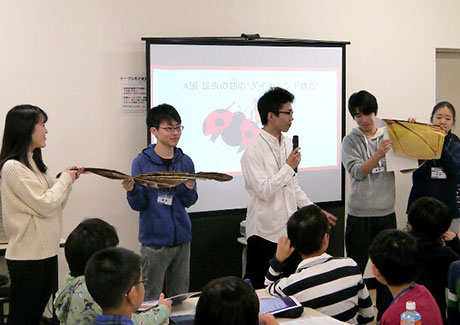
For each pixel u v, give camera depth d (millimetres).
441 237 2873
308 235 2309
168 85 4016
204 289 1514
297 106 4410
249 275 3309
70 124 3926
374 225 4043
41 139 2959
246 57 4223
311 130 4469
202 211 4141
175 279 3354
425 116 5117
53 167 3895
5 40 3721
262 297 2324
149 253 3213
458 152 4070
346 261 2297
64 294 2037
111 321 1688
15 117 2900
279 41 4289
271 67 4305
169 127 3211
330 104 4520
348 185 4789
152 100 3975
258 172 3203
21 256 2887
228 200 4234
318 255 2350
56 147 3895
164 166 3275
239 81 4219
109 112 4027
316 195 4523
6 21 3717
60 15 3850
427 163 4109
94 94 3979
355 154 4023
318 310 2217
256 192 3180
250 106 4270
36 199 2846
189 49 4051
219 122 4188
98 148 4012
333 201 4586
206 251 4164
